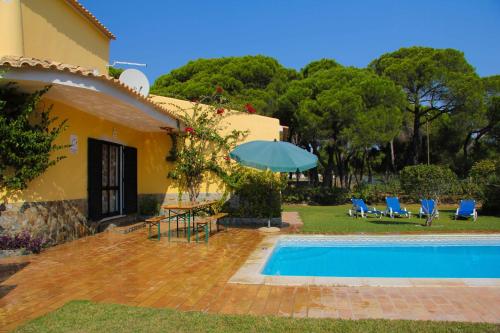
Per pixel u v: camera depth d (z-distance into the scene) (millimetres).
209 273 6582
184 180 13922
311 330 3957
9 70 7281
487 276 7809
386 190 24359
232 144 13805
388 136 22922
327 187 24828
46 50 10055
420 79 25953
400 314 4457
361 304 4844
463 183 22500
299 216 16312
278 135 14070
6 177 8078
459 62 25984
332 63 27922
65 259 7727
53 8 10422
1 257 7793
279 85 26359
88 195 10750
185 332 3938
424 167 17266
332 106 22266
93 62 12906
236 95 24234
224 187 13633
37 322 4223
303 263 8789
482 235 10352
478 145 30609
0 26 8289
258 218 13188
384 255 9438
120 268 6969
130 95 9516
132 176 13461
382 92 23094
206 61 27625
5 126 7879
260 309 4707
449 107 26688
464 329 3920
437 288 5500
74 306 4793
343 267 8461
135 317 4379
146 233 11203
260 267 6988
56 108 9250
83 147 10516
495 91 27125
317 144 27250
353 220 14578
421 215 15523
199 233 11250
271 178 13164
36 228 8602
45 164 8656
